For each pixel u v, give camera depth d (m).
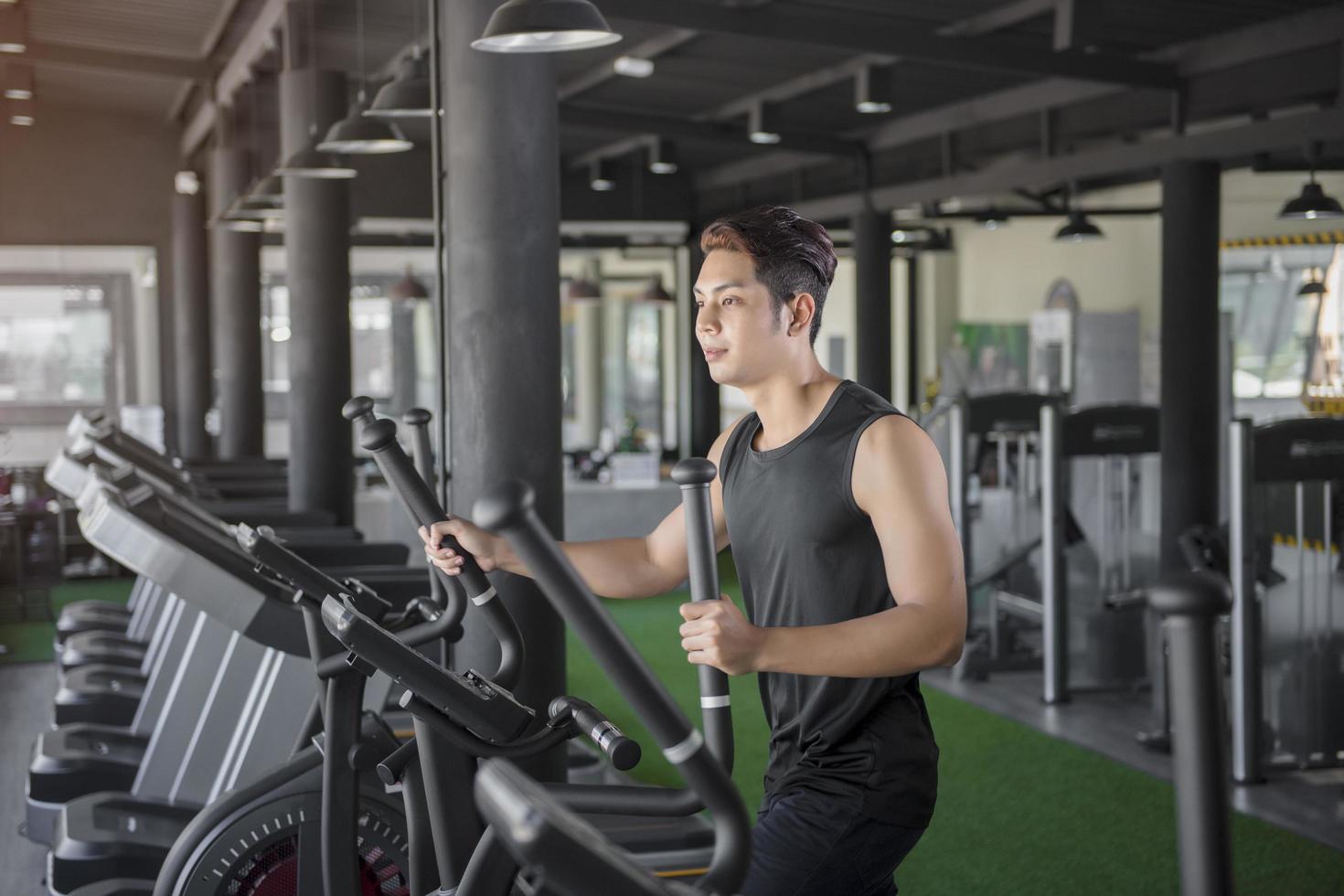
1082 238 10.38
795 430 1.77
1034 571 7.23
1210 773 0.84
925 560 1.62
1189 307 7.64
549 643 3.70
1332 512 5.74
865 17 7.52
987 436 7.53
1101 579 6.50
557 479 3.71
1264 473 4.85
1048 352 14.68
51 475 4.70
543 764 3.70
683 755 0.95
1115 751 5.36
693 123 10.66
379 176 12.08
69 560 10.70
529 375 3.66
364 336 16.67
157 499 3.25
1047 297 15.42
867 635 1.52
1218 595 0.83
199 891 2.72
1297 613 5.13
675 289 17.06
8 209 11.59
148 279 13.66
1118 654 6.49
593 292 14.68
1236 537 4.86
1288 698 5.13
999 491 7.27
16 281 13.36
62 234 11.72
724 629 1.37
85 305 13.57
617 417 20.48
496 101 3.61
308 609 2.18
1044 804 4.66
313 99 7.33
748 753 5.27
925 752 1.73
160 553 3.10
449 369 3.72
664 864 3.08
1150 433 6.32
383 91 5.45
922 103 10.11
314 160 6.25
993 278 16.44
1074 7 6.41
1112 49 7.90
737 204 13.40
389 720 4.11
